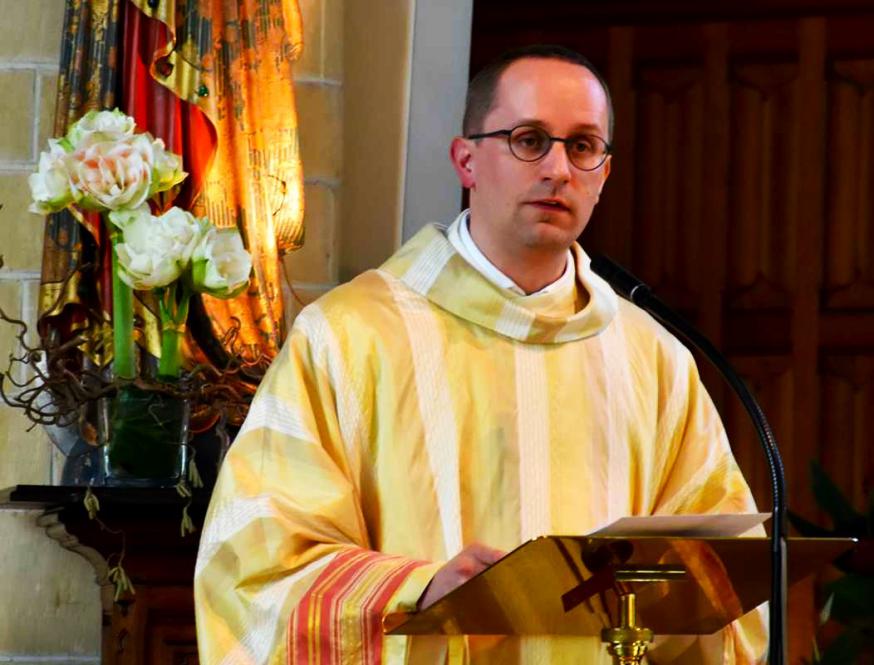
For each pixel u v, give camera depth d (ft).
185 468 32.22
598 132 26.66
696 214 42.34
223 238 32.27
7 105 35.94
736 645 27.35
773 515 22.31
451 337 27.71
